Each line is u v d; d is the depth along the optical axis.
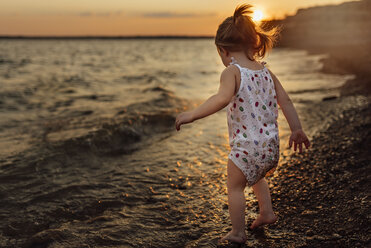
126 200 2.29
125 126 4.09
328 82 9.76
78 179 2.67
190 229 1.88
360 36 42.50
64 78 12.44
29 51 48.53
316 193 2.22
